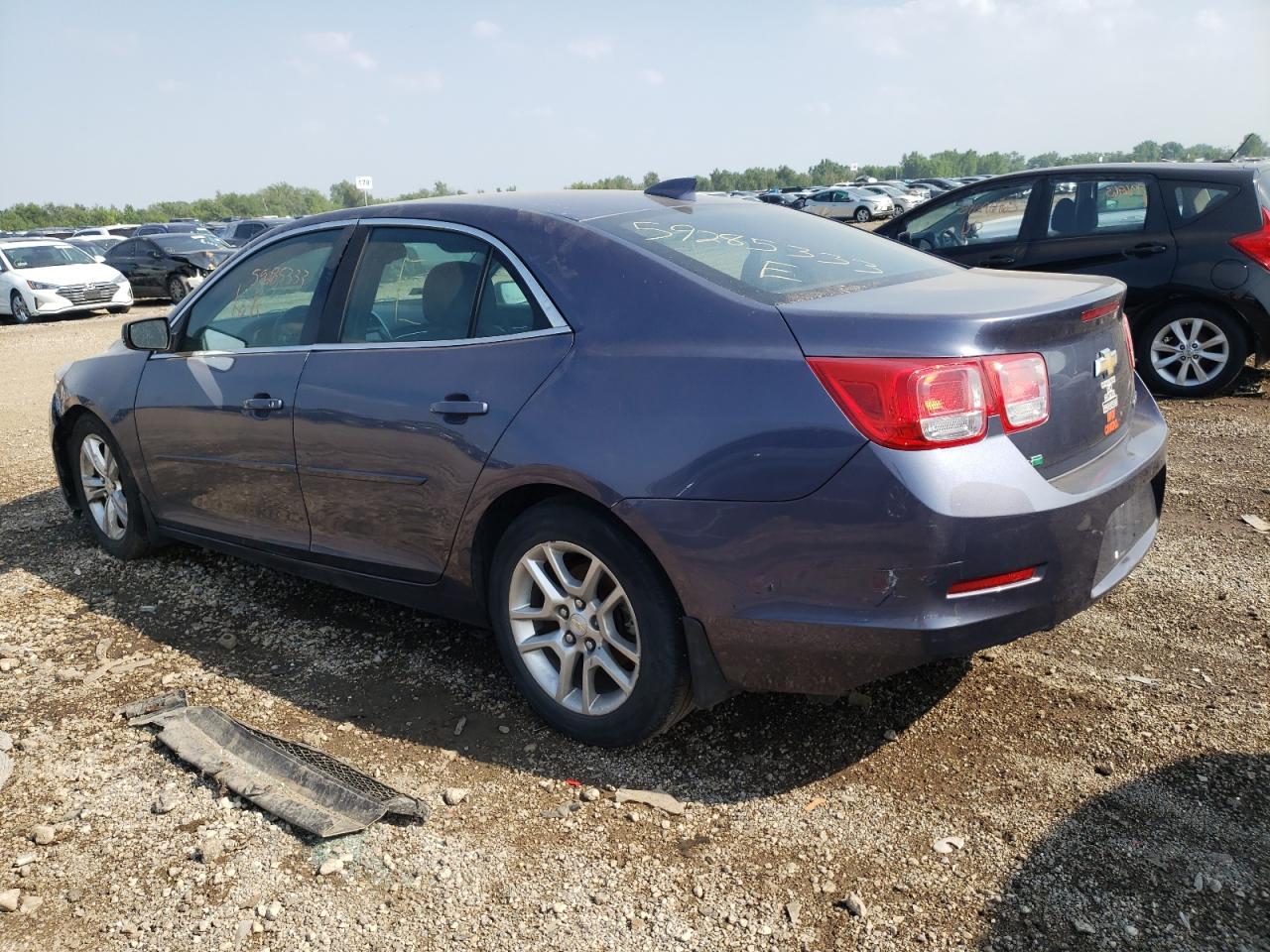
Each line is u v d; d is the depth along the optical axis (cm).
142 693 338
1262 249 676
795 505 244
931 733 296
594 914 228
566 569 291
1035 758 281
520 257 305
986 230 796
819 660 253
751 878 238
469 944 220
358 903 233
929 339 237
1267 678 321
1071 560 252
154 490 432
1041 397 252
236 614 402
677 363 263
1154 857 238
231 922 228
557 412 279
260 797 271
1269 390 733
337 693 335
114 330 1573
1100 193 742
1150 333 730
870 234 373
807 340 248
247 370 374
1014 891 229
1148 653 341
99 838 260
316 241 372
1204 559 421
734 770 282
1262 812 253
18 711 328
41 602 419
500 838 256
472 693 333
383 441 322
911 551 235
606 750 295
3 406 894
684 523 255
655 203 344
